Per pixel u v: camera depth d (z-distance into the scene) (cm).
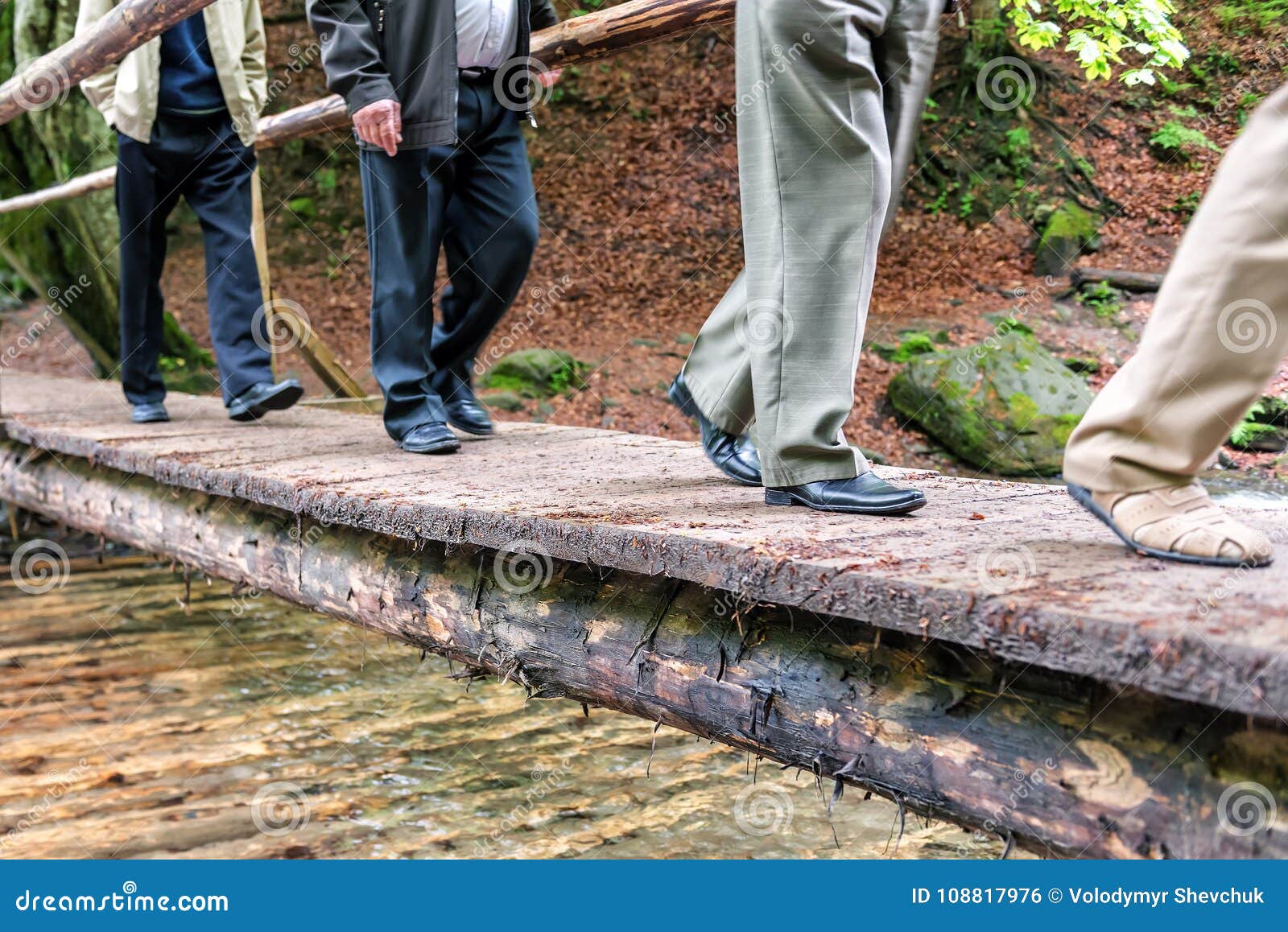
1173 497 179
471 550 276
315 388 912
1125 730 154
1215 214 164
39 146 915
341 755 362
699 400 272
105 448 416
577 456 347
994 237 995
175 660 455
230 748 367
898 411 769
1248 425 610
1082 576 168
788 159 224
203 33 453
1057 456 702
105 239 901
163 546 415
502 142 379
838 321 229
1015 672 169
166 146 451
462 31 354
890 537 203
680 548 203
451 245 391
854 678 186
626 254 1112
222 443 409
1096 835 153
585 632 238
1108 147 1016
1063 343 818
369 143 349
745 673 203
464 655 274
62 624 504
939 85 1093
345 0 338
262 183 1282
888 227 242
